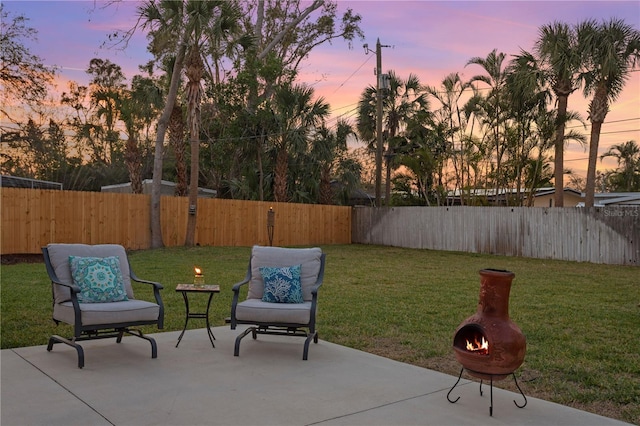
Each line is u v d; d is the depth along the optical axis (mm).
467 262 16953
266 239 21953
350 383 4871
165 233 19219
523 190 24734
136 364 5375
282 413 4066
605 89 18672
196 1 17531
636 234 16469
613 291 10906
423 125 27656
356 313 8273
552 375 5301
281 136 23859
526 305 9125
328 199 26125
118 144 32031
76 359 5516
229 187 27281
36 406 4113
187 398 4367
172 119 22438
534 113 21797
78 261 6004
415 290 10742
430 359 5863
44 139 28062
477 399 4504
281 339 6648
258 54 29266
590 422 4023
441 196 27609
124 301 5953
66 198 16500
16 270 12523
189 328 7234
